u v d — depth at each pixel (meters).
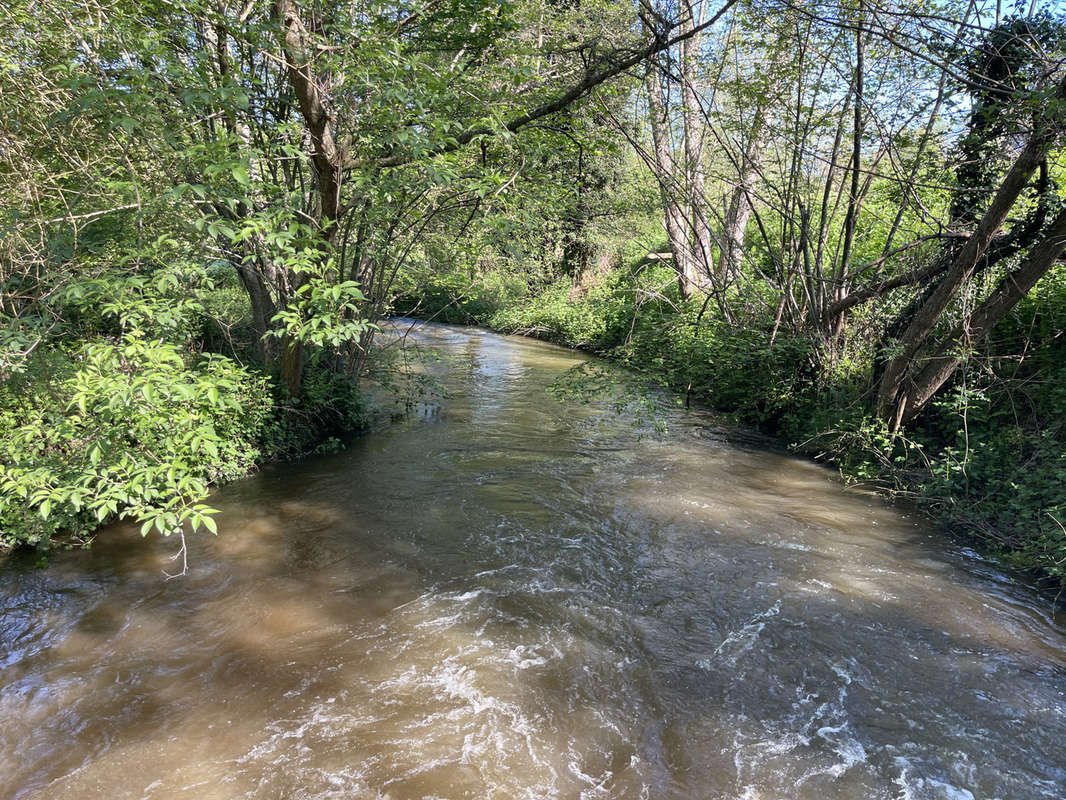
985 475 6.48
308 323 4.81
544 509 6.58
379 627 4.50
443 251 9.30
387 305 9.55
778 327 10.09
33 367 5.32
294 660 4.11
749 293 10.88
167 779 3.19
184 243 6.30
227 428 6.98
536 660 4.16
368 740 3.46
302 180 7.34
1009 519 6.03
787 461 8.39
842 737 3.56
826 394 8.93
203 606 4.73
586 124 8.68
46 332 5.32
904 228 9.64
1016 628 4.62
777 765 3.35
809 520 6.46
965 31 6.33
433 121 5.19
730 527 6.25
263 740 3.45
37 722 3.56
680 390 11.02
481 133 7.23
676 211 13.48
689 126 12.03
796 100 8.98
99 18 5.13
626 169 15.57
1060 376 6.72
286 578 5.14
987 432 6.96
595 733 3.55
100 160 6.05
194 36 5.95
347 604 4.78
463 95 6.43
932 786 3.23
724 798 3.13
